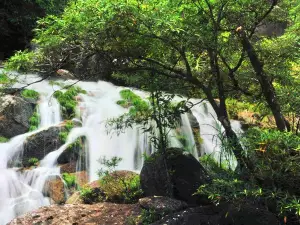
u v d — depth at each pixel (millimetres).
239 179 3172
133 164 7695
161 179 4508
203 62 4133
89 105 8953
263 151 2828
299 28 4230
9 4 13531
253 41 4059
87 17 3336
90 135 7883
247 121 7762
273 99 3701
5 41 13969
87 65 4203
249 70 4234
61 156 7242
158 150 4805
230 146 3301
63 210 4523
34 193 6613
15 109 7844
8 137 7605
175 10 3498
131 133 7891
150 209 3979
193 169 4438
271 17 3949
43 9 13797
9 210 6305
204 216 3473
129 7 3150
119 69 4102
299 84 4059
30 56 3945
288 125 3959
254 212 3180
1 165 7094
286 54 3938
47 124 8258
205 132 8500
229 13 3721
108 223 4070
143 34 3467
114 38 3588
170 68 4027
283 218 3139
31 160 7227
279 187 2906
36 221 4281
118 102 9117
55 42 3666
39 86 9102
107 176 5523
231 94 4508
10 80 4512
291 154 2855
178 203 4012
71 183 6820
